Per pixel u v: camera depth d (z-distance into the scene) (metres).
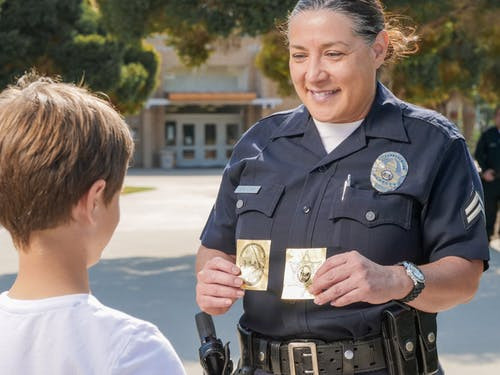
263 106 34.72
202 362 2.32
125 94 17.34
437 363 2.40
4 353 1.51
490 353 5.27
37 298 1.54
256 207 2.36
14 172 1.51
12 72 15.05
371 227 2.24
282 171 2.39
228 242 2.54
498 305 6.54
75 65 15.58
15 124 1.53
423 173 2.26
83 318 1.52
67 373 1.49
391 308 2.24
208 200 16.91
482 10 9.56
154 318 6.20
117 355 1.49
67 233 1.55
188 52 10.11
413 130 2.32
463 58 15.07
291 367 2.29
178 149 36.22
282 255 2.30
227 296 2.26
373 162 2.30
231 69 35.00
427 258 2.34
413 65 13.43
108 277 7.88
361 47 2.28
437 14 8.83
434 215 2.28
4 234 10.57
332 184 2.31
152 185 22.12
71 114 1.54
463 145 2.34
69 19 15.86
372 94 2.35
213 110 36.34
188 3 8.51
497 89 18.33
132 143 1.65
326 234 2.26
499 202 9.91
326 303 2.22
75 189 1.52
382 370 2.26
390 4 8.25
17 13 14.98
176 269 8.33
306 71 2.31
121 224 12.44
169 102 34.03
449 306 2.27
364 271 2.06
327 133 2.38
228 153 36.75
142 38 9.43
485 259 2.27
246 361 2.40
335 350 2.25
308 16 2.28
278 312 2.30
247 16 8.38
